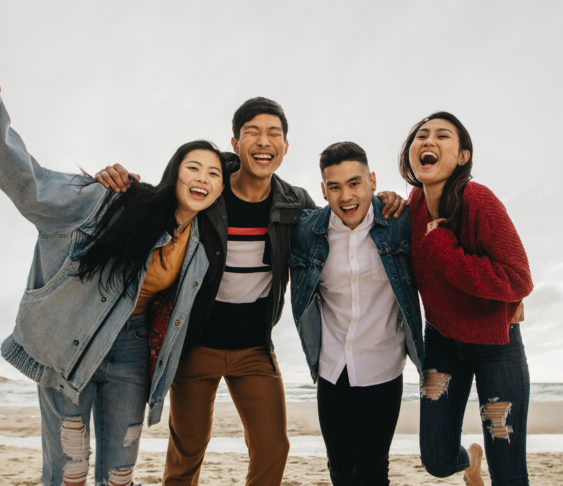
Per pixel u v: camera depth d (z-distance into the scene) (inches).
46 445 96.3
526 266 91.8
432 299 102.4
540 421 332.5
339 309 115.5
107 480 96.1
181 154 101.1
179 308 101.9
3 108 84.7
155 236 96.0
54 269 92.7
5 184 87.1
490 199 97.5
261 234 117.0
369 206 112.7
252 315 118.3
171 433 119.6
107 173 96.9
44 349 92.7
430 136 101.8
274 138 114.5
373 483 113.0
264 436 114.3
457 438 107.8
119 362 99.0
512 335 100.4
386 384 112.3
